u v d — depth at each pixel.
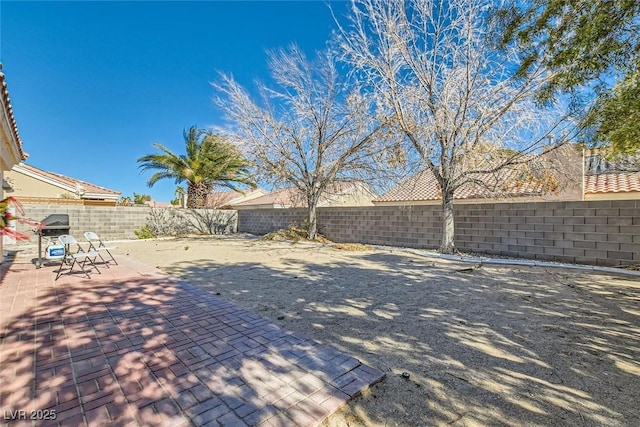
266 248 11.70
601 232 7.54
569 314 4.11
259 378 2.52
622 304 4.53
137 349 3.05
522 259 8.62
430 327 3.68
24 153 8.00
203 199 20.66
